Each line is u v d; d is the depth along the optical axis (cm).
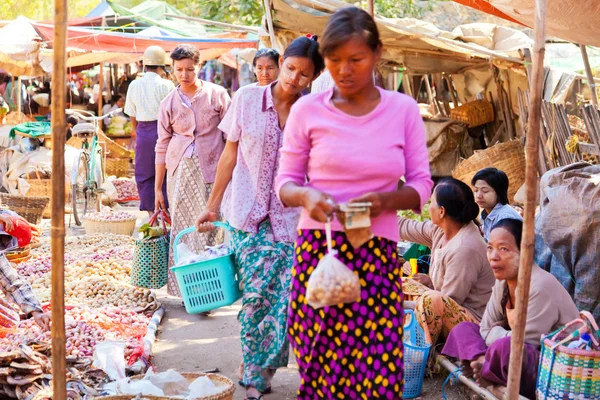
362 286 292
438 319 485
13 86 1792
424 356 454
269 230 435
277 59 557
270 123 429
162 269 636
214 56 1547
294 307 303
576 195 504
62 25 301
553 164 852
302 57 412
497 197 553
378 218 293
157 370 506
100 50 1387
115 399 387
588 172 541
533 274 429
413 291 547
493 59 987
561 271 530
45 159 1195
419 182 290
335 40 269
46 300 652
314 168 294
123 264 777
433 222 521
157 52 852
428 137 1123
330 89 294
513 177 925
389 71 1112
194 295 451
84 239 899
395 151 288
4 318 503
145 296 671
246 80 1983
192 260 455
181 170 633
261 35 862
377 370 291
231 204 438
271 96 430
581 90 1094
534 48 325
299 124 295
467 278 493
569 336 381
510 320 436
